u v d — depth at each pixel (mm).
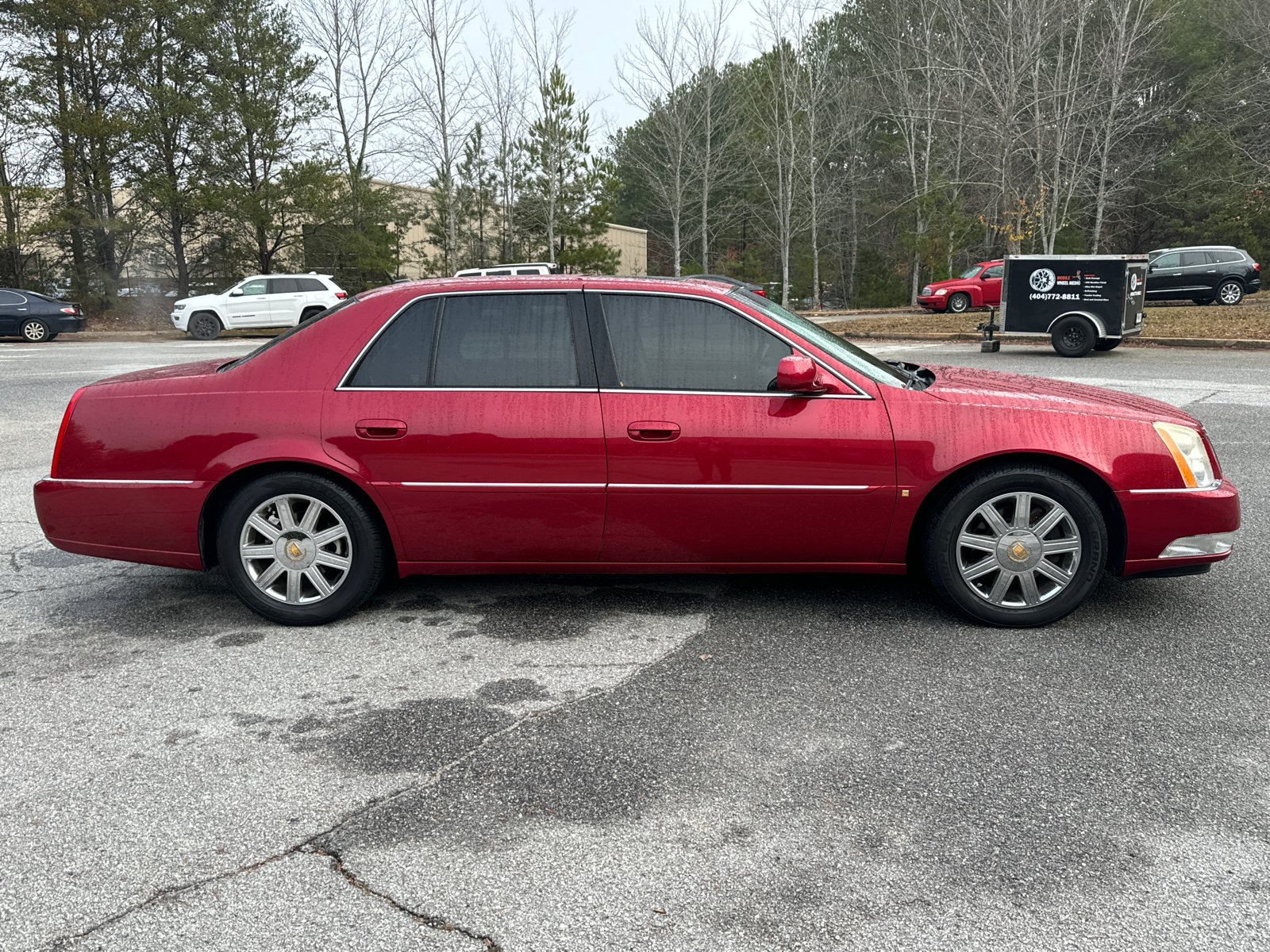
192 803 2684
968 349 17453
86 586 4777
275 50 30656
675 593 4508
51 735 3115
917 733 3055
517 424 3854
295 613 4078
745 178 46188
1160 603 4281
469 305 3998
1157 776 2766
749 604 4340
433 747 3014
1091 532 3832
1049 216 30625
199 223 32719
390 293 4062
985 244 36688
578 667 3639
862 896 2230
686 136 41062
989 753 2918
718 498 3863
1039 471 3812
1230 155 38594
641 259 52531
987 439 3805
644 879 2307
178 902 2238
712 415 3840
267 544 4074
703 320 3943
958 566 3934
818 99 41719
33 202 29781
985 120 28859
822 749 2957
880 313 33781
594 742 3029
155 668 3684
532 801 2676
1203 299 25641
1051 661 3633
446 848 2449
